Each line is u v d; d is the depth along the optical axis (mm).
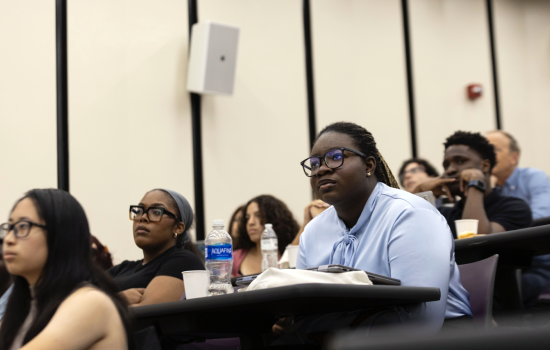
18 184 3576
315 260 1770
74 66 3846
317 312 1454
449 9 5469
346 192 1644
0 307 1830
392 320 1347
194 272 1630
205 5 4375
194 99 4262
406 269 1448
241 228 3271
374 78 5020
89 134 3840
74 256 1254
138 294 2062
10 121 3600
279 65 4629
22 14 3715
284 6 4715
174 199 2312
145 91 4078
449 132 5277
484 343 451
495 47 5641
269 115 4535
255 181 4406
